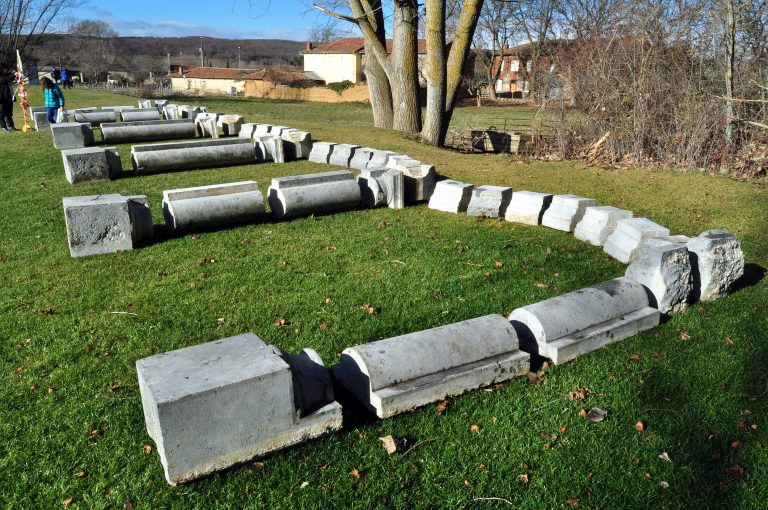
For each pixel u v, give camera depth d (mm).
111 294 6230
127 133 15680
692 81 14617
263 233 8453
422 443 3969
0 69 17141
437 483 3615
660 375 4816
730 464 3807
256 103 50031
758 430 4137
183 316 5715
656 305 5836
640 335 5500
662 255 5766
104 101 31000
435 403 4383
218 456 3553
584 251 8070
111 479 3594
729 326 5699
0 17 35000
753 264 7660
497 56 63281
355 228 8805
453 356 4488
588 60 15859
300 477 3631
